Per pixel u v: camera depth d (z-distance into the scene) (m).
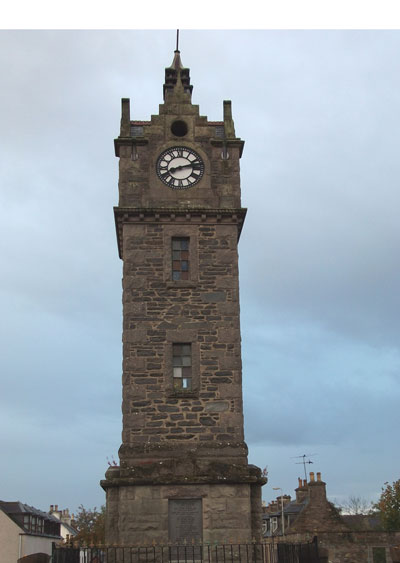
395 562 14.34
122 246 23.14
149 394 20.39
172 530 18.94
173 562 18.66
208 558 17.31
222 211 22.08
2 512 41.91
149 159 22.70
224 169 22.80
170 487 19.22
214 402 20.44
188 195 22.44
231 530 18.97
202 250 21.86
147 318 21.09
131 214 21.94
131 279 21.44
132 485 19.19
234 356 20.89
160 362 20.70
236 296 21.50
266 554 19.77
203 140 23.06
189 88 25.20
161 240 21.88
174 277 21.75
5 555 41.16
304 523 43.47
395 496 49.41
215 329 21.12
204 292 21.45
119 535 18.88
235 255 21.88
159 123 23.09
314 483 44.41
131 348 20.78
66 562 15.93
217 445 20.02
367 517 62.81
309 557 16.33
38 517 48.31
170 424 20.16
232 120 23.58
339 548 38.66
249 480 19.34
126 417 20.16
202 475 19.30
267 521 61.44
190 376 20.80
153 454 19.75
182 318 21.16
